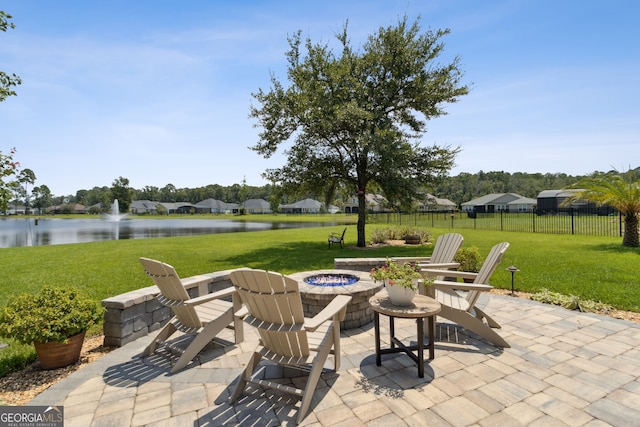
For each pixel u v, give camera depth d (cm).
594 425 224
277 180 1492
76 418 242
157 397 273
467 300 402
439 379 293
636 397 258
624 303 511
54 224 4509
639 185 1134
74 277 782
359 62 1338
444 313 369
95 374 315
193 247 1442
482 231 1964
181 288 335
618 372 299
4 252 1288
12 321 309
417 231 1642
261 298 258
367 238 1780
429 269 406
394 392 273
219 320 357
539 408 245
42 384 303
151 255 1177
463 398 261
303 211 8838
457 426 225
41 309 321
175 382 300
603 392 266
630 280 662
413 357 304
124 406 259
